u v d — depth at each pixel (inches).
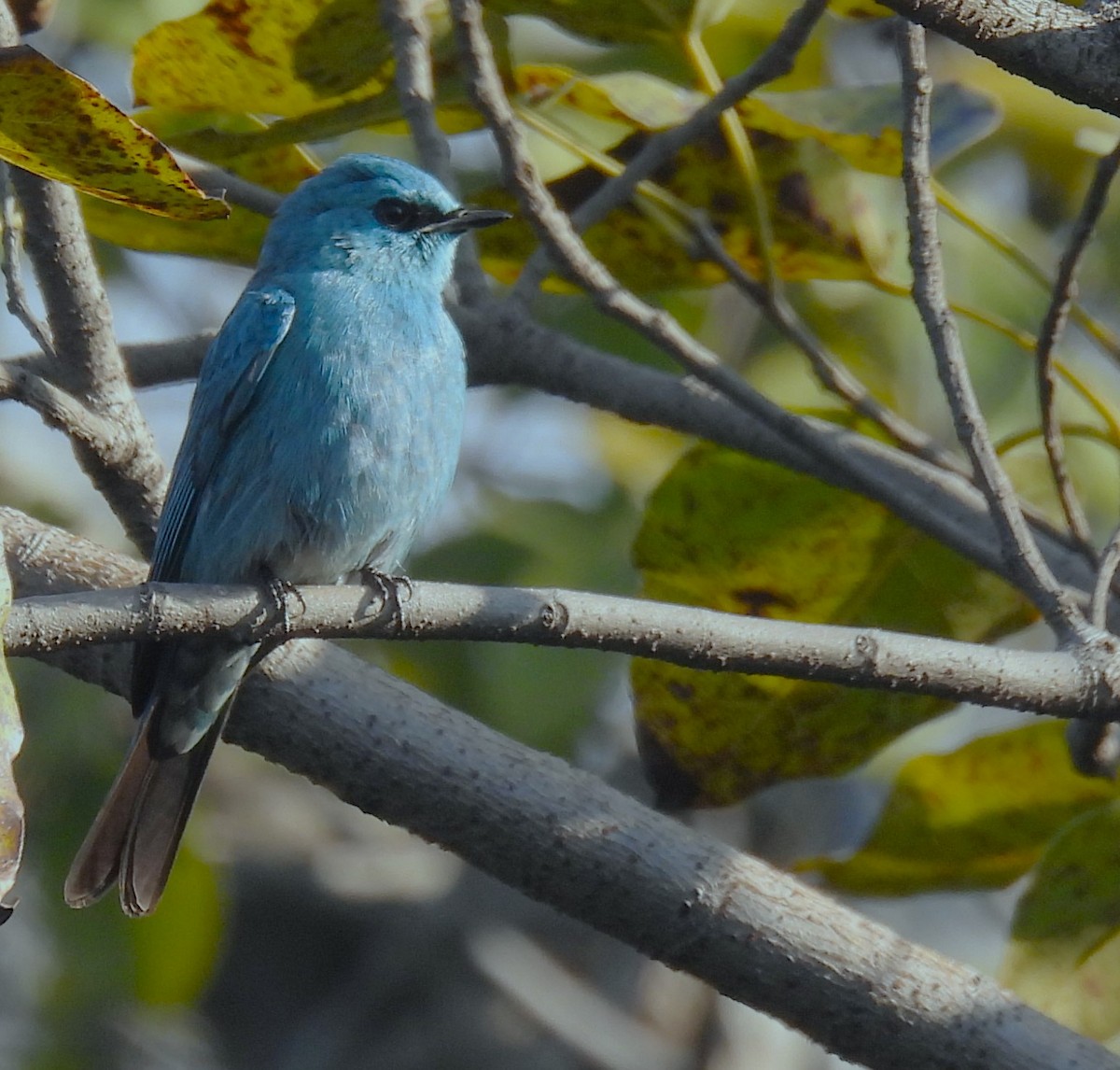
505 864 324.5
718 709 428.5
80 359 340.8
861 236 447.8
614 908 321.1
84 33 619.5
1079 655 307.6
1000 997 316.2
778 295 405.4
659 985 710.5
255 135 402.0
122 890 364.5
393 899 762.8
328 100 426.3
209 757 370.9
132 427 345.4
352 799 331.0
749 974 317.7
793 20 370.3
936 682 303.3
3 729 221.9
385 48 409.4
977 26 259.4
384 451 405.7
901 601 438.3
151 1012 653.9
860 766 434.6
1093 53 259.4
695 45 418.9
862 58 629.9
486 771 324.5
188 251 469.4
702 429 424.5
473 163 676.1
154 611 290.8
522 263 478.3
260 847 763.4
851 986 314.7
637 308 366.3
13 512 354.3
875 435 464.1
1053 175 645.3
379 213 425.7
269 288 416.8
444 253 430.9
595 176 447.2
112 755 621.3
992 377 601.3
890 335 602.5
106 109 238.8
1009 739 418.3
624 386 424.2
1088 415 601.0
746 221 450.0
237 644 324.5
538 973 713.0
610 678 632.4
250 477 407.8
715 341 653.9
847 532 431.8
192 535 417.4
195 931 617.3
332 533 409.4
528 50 586.2
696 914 317.4
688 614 301.0
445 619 299.0
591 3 410.6
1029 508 425.1
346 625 299.0
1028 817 426.0
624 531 679.7
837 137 430.0
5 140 245.8
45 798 613.3
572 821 321.4
